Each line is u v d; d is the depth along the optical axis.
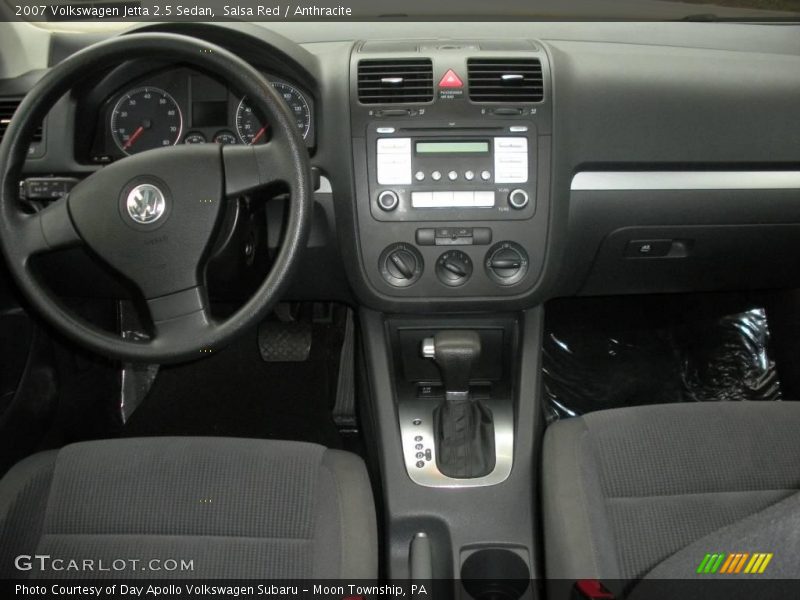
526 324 1.67
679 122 1.58
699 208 1.66
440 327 1.70
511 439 1.66
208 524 1.16
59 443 1.92
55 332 1.82
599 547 1.12
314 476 1.22
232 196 1.25
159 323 1.26
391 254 1.56
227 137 1.59
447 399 1.65
